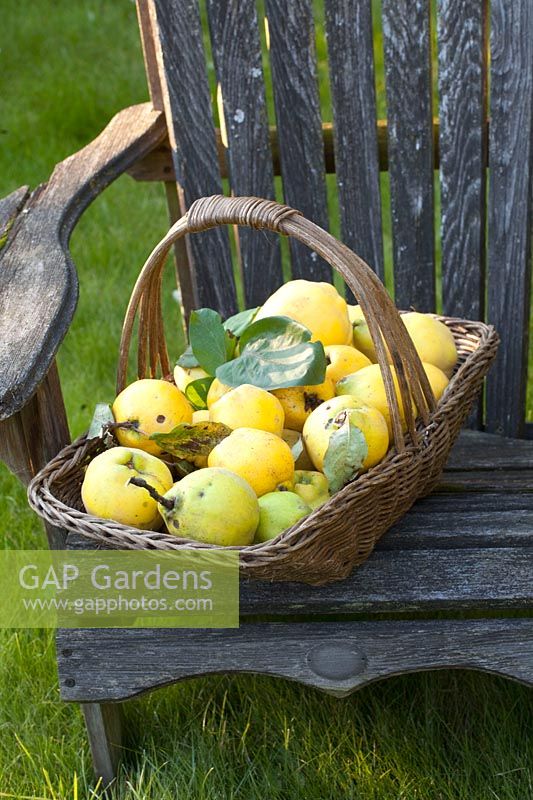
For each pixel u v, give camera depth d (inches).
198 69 75.3
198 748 65.5
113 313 115.7
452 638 57.2
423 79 74.0
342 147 76.9
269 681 71.0
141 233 133.0
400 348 52.6
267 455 51.9
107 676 59.6
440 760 63.4
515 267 76.6
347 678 58.5
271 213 52.4
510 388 80.4
